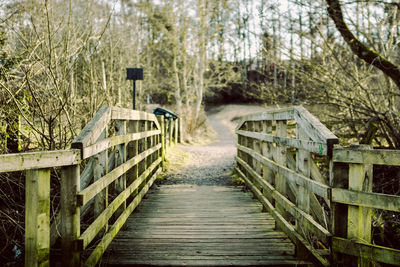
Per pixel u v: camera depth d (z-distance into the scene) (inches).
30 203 81.3
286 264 118.6
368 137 267.6
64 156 86.9
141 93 565.3
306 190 120.0
